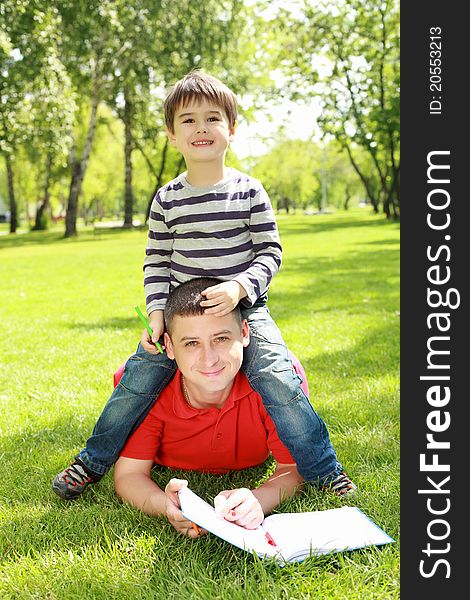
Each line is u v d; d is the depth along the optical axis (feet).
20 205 226.17
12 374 16.90
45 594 7.10
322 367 16.38
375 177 176.96
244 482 9.91
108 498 9.43
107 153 157.38
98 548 7.93
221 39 84.94
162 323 9.37
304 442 8.90
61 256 63.87
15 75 65.41
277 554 7.45
